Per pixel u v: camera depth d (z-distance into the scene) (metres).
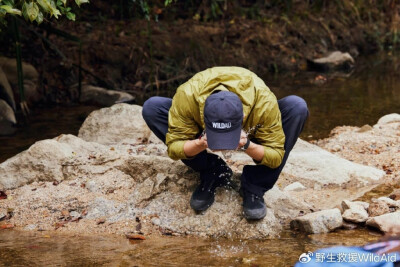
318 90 8.68
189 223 3.88
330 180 4.75
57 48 8.59
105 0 10.42
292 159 4.95
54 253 3.56
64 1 4.29
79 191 4.37
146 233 3.85
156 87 8.88
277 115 3.47
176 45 9.70
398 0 13.45
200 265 3.37
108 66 8.91
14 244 3.71
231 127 3.09
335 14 12.38
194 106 3.41
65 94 8.19
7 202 4.29
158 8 10.64
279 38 11.08
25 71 8.09
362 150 5.57
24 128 6.73
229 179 4.05
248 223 3.83
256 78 3.48
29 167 4.57
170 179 4.21
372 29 12.68
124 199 4.24
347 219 3.96
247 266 3.35
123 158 4.58
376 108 7.45
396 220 3.81
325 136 6.22
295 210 4.15
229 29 10.69
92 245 3.68
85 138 5.48
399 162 5.17
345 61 10.48
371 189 4.61
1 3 4.19
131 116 5.52
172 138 3.51
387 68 10.41
